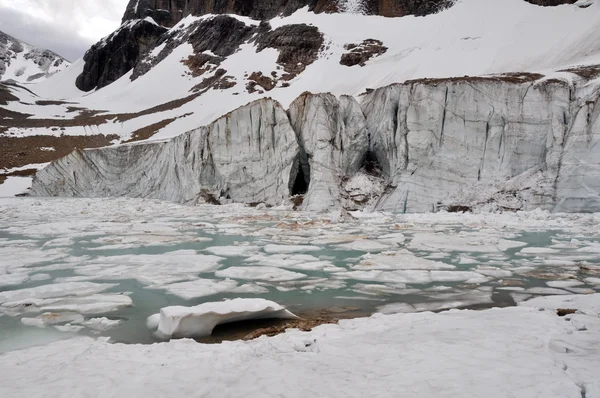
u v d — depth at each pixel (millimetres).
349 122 25406
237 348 4664
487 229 16141
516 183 21141
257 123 26453
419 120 22438
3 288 8266
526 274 9359
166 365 4191
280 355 4402
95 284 8344
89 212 23250
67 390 3611
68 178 36250
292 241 13914
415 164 22344
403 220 19016
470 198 21391
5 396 3510
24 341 5500
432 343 4543
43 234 15336
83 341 5195
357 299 7539
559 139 20609
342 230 16297
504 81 22281
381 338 4848
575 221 17281
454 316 5855
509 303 7199
